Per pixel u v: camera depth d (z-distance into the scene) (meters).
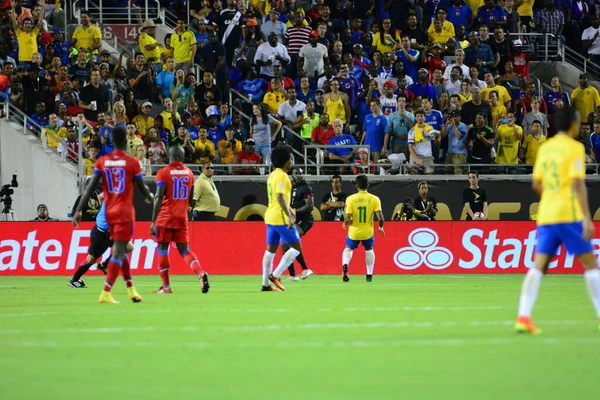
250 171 77.62
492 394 19.27
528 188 76.06
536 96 88.56
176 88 82.81
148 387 20.05
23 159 78.94
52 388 19.95
